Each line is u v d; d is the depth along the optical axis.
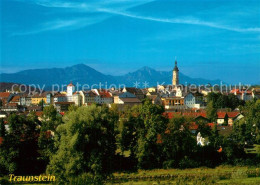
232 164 121.62
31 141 120.62
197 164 120.62
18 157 114.25
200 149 125.69
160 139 125.44
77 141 103.56
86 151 107.38
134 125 126.50
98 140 110.12
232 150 123.12
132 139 125.44
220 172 112.56
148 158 121.00
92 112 114.06
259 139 144.38
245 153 126.50
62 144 105.38
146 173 113.94
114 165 115.69
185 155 124.06
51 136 123.62
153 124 123.12
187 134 125.62
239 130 139.25
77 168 101.88
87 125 110.00
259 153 124.44
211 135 130.62
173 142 123.94
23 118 122.06
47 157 115.12
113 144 115.25
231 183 98.69
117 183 103.19
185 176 109.31
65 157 103.88
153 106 128.38
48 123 119.62
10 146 114.38
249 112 172.50
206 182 99.69
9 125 119.31
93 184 97.44
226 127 159.88
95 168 101.75
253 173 109.19
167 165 119.88
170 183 101.12
